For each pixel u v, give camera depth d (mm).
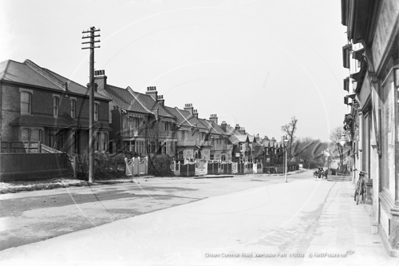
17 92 23547
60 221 8086
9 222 7961
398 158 5035
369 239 6207
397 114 5008
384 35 5129
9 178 16375
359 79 9242
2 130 22609
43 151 20375
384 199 5984
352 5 5805
